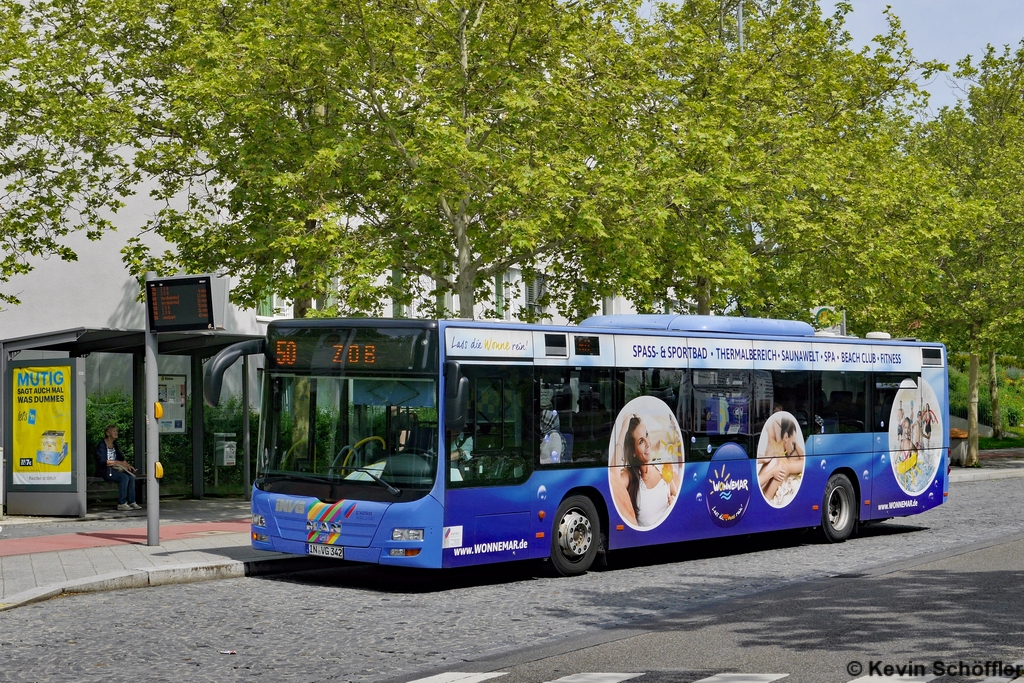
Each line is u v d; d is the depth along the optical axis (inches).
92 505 859.4
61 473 765.9
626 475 576.1
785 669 323.0
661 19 1064.8
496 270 844.6
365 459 500.7
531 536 527.5
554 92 765.9
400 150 773.9
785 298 1056.8
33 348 783.1
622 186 759.1
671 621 413.1
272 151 776.3
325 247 735.7
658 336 599.2
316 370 518.0
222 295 574.6
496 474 514.6
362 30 764.0
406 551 484.4
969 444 1384.1
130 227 1122.0
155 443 591.5
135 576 494.6
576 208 772.6
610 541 566.6
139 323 1130.0
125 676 320.8
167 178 923.4
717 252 855.7
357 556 494.3
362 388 507.2
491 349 517.7
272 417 527.8
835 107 1109.7
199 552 569.9
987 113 1439.5
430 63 782.5
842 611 423.5
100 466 824.9
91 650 357.7
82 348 836.0
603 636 382.9
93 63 867.4
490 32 786.8
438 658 347.6
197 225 871.1
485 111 783.1
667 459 597.9
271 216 789.9
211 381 512.1
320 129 773.3
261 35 753.0
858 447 719.7
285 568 553.3
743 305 974.4
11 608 434.3
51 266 1114.7
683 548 685.9
